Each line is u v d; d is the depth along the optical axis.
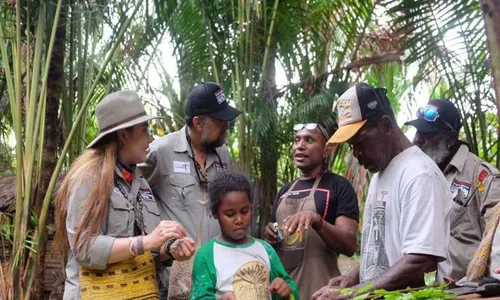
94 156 2.85
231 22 5.56
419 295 2.18
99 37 5.13
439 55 4.75
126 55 5.68
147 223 3.01
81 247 2.70
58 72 4.65
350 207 3.68
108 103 2.88
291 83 5.82
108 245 2.68
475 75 4.73
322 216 3.70
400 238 2.60
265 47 5.51
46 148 4.58
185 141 3.70
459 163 3.55
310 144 3.82
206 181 3.65
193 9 5.41
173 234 2.68
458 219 3.50
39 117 4.20
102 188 2.74
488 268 2.56
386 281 2.46
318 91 5.80
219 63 5.62
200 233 3.56
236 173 3.03
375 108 2.61
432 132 3.59
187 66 5.79
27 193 4.09
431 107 3.62
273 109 5.55
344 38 6.40
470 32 4.57
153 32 5.56
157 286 2.96
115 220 2.80
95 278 2.76
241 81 5.42
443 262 2.73
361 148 2.66
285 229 3.38
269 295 2.93
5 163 5.98
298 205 3.76
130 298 2.75
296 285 3.31
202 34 5.55
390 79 7.14
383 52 6.53
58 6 4.28
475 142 4.79
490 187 3.43
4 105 5.63
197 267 2.96
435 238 2.46
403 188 2.56
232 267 2.92
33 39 4.59
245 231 2.98
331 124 5.45
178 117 6.24
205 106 3.61
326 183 3.78
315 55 5.97
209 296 2.89
